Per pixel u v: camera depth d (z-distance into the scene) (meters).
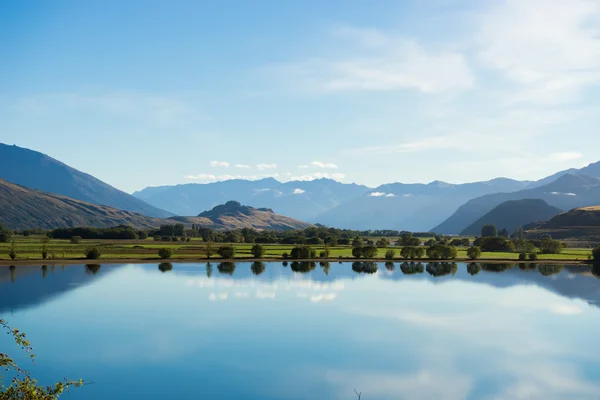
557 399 46.97
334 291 104.62
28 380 20.47
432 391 48.41
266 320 76.50
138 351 59.84
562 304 92.81
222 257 174.25
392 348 62.28
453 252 179.75
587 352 61.38
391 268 153.38
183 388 48.28
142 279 119.62
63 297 94.44
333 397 46.56
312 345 63.00
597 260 176.88
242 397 46.19
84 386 48.50
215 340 64.88
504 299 97.62
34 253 170.00
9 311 81.69
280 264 159.62
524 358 58.81
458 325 74.81
